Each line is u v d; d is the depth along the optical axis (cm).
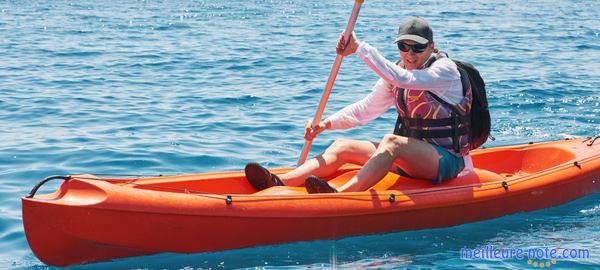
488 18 2144
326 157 511
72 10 2322
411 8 2509
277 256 451
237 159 666
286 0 2923
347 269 436
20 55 1331
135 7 2500
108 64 1238
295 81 1068
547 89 979
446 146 497
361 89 1007
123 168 634
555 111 859
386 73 465
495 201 511
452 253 459
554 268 434
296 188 491
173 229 439
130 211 428
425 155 488
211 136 745
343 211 467
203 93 979
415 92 489
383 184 500
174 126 786
